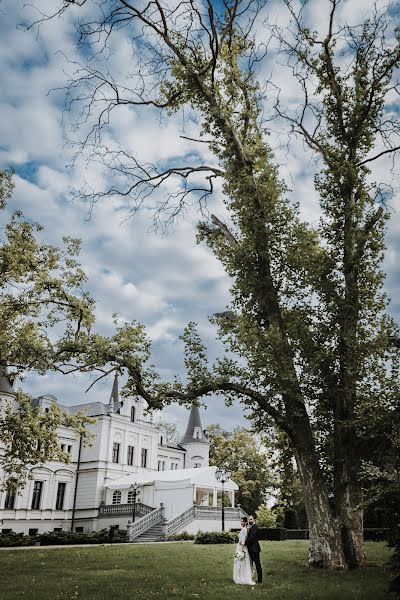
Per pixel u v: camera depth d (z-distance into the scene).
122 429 50.09
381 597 10.60
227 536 28.59
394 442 13.41
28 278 23.12
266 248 17.20
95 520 44.00
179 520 36.53
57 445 25.34
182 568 15.47
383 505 10.38
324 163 19.23
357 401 15.95
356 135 18.55
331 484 17.48
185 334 17.02
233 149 18.03
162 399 16.34
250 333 15.53
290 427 16.25
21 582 12.60
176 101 17.91
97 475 45.78
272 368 15.09
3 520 38.62
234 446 57.56
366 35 17.86
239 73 18.11
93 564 16.30
